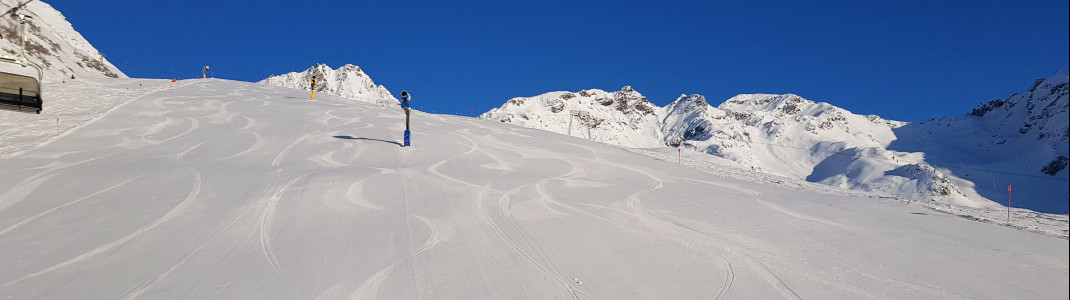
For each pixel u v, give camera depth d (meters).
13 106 16.09
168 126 27.94
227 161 20.09
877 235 10.77
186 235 10.91
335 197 14.15
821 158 159.75
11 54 16.30
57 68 49.06
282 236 10.74
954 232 11.02
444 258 9.23
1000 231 11.10
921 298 7.36
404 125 32.78
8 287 8.33
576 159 23.12
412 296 7.59
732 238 10.47
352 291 7.80
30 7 77.31
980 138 185.75
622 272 8.48
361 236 10.66
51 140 22.70
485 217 12.12
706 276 8.27
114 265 9.23
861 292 7.59
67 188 15.41
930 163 158.12
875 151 136.25
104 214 12.66
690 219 12.09
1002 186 113.81
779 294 7.52
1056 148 137.38
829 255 9.36
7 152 20.12
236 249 9.95
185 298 7.71
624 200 14.26
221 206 13.20
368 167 19.19
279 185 15.62
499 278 8.25
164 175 17.22
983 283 7.91
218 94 43.59
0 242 10.66
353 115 36.62
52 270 9.05
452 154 22.98
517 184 16.34
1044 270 8.43
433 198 14.16
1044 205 99.12
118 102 33.47
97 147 22.12
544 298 7.47
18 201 14.12
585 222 11.66
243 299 7.61
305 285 8.09
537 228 11.17
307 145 24.30
